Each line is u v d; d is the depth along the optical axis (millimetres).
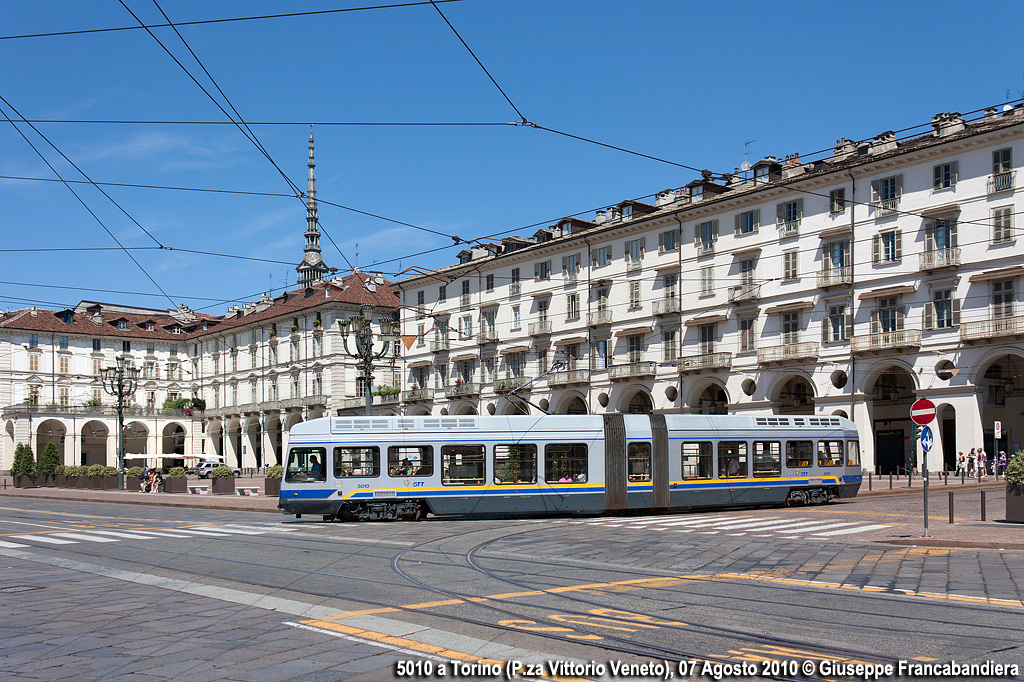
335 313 75312
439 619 10680
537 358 61219
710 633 9719
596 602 11695
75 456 86250
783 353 47469
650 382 54219
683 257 52906
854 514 25469
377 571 15164
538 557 16812
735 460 29328
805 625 10055
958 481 39062
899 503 29203
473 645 9234
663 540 19438
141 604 12227
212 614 11312
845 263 45406
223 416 89688
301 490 26156
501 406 63125
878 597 11750
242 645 9430
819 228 46625
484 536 21172
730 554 16688
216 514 33312
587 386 57688
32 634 10273
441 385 68812
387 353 74625
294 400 78125
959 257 41094
